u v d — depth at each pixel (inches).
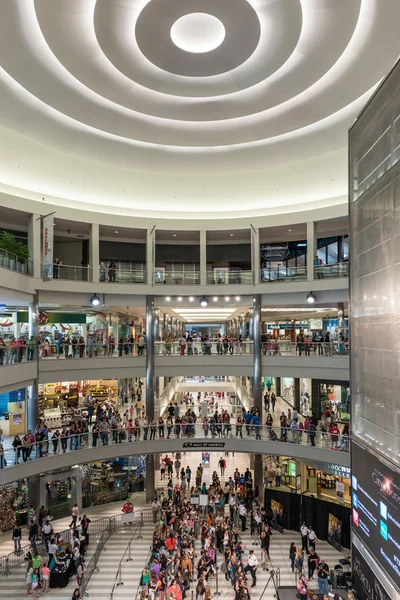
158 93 537.3
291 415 920.3
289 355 849.5
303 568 645.3
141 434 783.7
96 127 617.6
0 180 780.6
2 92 543.2
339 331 816.9
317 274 844.0
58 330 976.3
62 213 814.5
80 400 1019.3
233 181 946.1
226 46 455.5
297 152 719.7
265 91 534.3
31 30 429.7
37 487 724.7
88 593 578.6
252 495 820.6
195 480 895.7
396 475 369.7
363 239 461.7
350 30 429.1
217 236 1016.2
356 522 470.0
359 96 544.4
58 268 807.1
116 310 1103.0
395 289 382.6
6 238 725.3
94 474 846.5
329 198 864.9
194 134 645.3
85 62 473.7
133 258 1048.2
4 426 868.6
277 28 429.1
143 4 398.3
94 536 724.0
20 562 626.2
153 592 531.5
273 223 881.5
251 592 587.8
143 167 788.6
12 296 704.4
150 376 863.7
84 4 394.6
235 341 886.4
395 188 380.8
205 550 608.1
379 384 418.3
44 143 687.7
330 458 706.2
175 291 892.6
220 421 808.9
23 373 705.6
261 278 892.6
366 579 434.6
